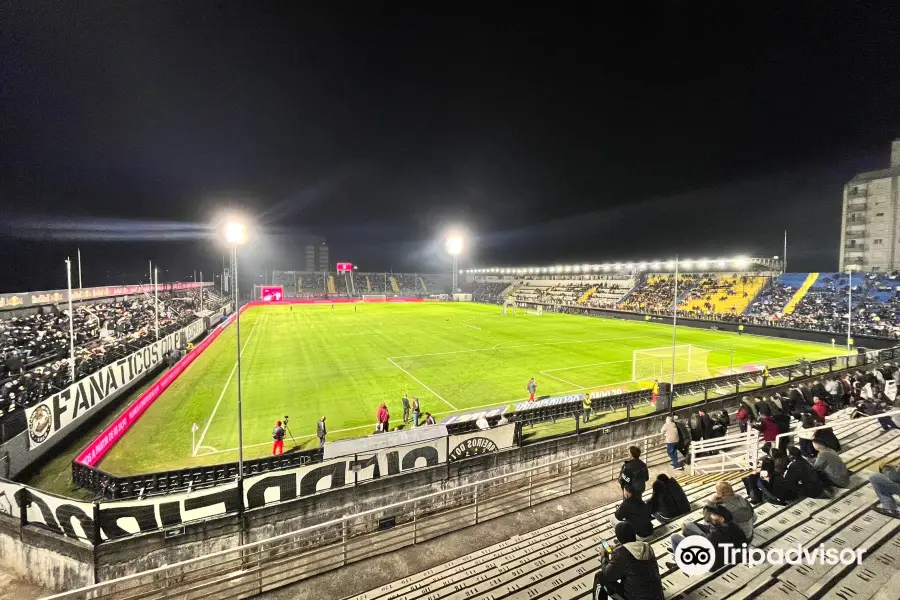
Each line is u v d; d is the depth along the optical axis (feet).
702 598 19.16
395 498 35.24
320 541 32.30
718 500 22.20
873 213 175.94
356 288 387.14
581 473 34.86
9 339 76.89
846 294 155.02
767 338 134.62
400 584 22.57
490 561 24.09
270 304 276.41
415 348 114.62
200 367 93.25
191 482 38.88
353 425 58.29
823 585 19.58
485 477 38.78
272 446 51.65
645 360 97.66
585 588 21.30
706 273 218.38
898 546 22.17
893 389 54.08
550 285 315.58
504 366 92.68
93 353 78.54
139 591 27.91
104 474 38.06
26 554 29.12
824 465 27.30
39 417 44.88
